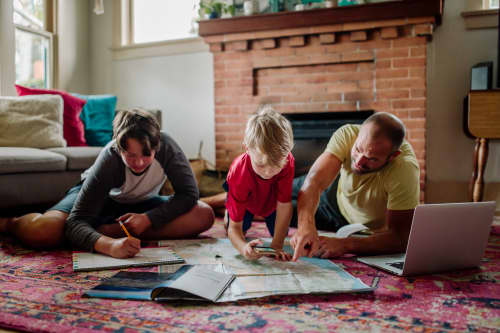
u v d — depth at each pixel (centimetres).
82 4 407
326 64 318
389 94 300
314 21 307
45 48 366
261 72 335
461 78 301
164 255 141
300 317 93
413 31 291
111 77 414
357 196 161
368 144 131
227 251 151
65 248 165
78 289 113
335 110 316
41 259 147
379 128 129
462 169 304
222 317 93
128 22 416
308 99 322
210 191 292
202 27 338
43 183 230
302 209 133
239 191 136
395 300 105
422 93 292
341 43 309
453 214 122
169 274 121
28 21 344
